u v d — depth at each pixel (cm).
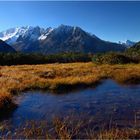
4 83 2306
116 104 1512
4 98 1504
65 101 1653
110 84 2497
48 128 1040
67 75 3116
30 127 1059
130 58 5659
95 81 2586
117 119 1173
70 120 1159
